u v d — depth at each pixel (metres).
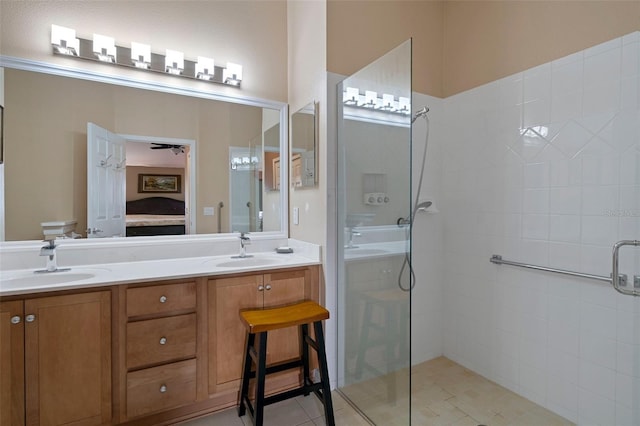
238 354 1.83
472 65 2.30
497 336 2.15
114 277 1.58
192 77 2.25
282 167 2.55
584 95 1.68
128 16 2.05
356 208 1.96
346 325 2.07
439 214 2.52
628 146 1.52
